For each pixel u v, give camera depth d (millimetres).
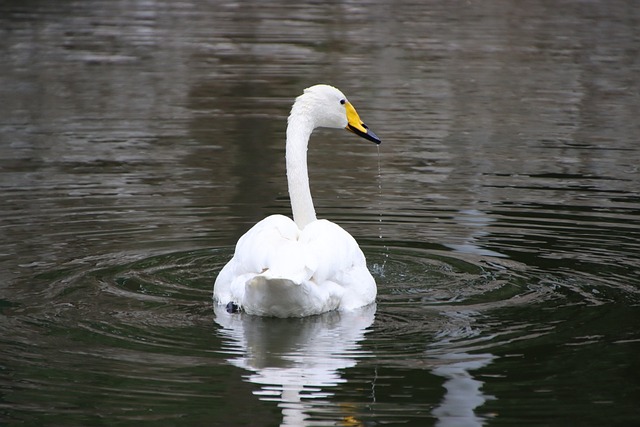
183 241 12984
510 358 9031
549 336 9602
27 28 30516
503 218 14211
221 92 23188
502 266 12000
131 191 15484
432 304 10562
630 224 13844
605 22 32344
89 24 31375
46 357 8930
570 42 29141
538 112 21656
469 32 30453
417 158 17969
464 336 9594
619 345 9375
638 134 19891
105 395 8148
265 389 8312
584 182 16266
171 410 7922
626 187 15953
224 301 10336
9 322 9789
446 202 15094
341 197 15438
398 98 22672
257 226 10336
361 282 10359
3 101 21812
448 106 22094
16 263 11773
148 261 12039
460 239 13180
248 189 15867
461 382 8516
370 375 8617
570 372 8750
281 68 25688
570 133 19906
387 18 32719
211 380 8484
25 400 8062
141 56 26984
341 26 31344
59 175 16328
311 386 8406
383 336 9555
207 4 35094
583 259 12281
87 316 10008
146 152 18094
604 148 18703
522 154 18250
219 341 9375
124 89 23344
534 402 8148
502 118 21094
